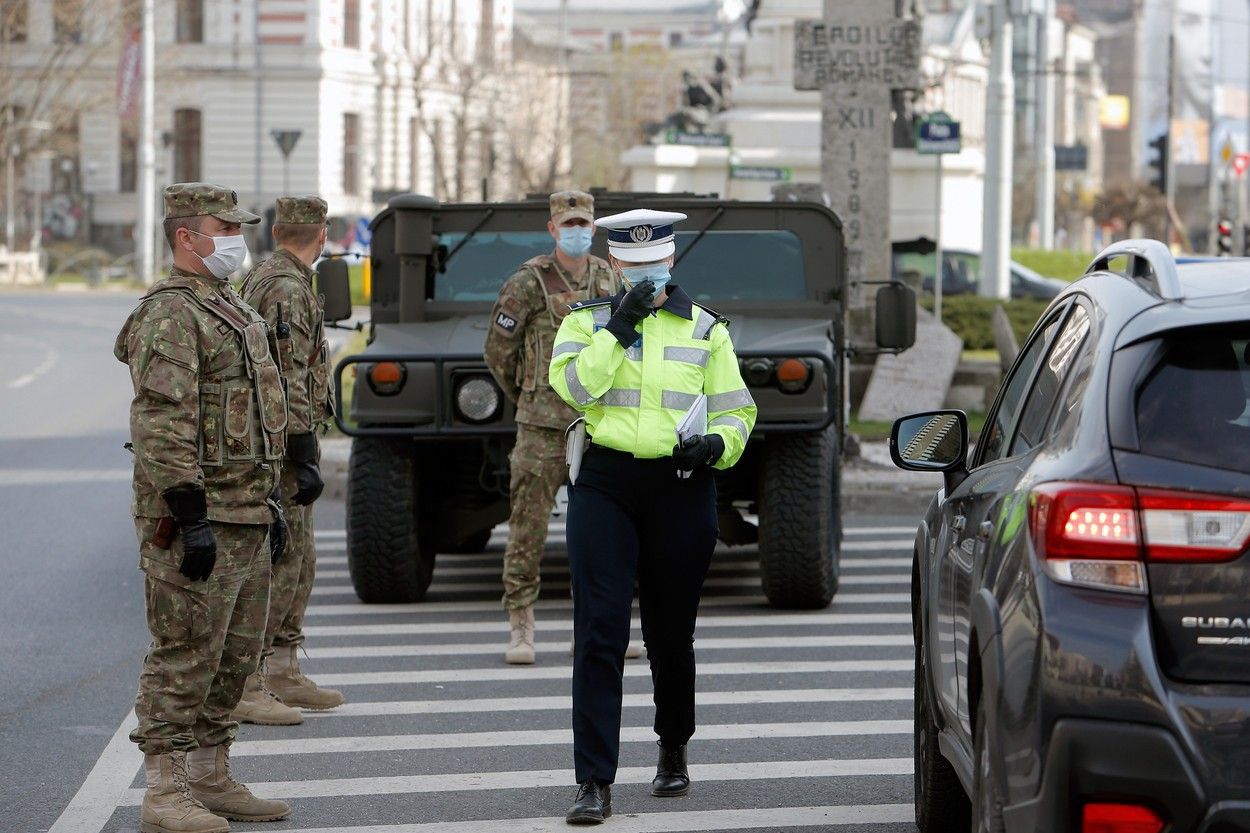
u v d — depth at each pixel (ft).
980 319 249.75
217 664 54.85
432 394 90.27
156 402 52.34
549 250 101.55
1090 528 34.65
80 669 79.66
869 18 175.52
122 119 622.54
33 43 642.63
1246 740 33.40
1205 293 37.65
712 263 101.19
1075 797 34.04
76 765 63.62
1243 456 34.65
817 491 90.17
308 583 71.82
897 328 100.63
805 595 91.50
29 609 94.07
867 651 82.94
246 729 69.41
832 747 65.87
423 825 56.44
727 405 57.16
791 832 55.31
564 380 56.59
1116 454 35.17
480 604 95.71
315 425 68.23
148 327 52.44
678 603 57.52
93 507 133.39
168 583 53.47
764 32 326.03
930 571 50.80
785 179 306.96
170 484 52.11
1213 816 33.32
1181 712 33.60
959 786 51.13
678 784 59.31
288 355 65.92
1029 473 38.06
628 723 70.08
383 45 652.48
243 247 54.08
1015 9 295.89
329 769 63.36
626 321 56.08
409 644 85.25
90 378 243.60
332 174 637.30
